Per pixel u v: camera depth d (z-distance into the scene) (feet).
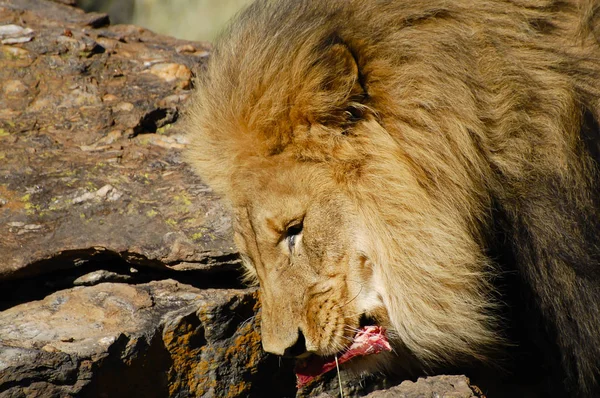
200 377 26.89
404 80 23.54
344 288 24.58
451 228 23.66
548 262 24.81
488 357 26.32
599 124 25.12
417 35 23.94
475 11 24.73
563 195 24.40
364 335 25.08
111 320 25.98
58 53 37.88
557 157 24.21
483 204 23.99
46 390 23.80
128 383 25.29
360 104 23.56
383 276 24.41
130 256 28.14
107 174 31.40
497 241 24.88
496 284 25.59
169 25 74.54
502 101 23.85
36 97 35.35
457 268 23.95
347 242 24.27
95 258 28.48
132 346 25.09
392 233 23.85
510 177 24.06
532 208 24.36
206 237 28.58
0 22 39.78
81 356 24.03
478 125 23.45
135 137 34.27
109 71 37.68
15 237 28.22
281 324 25.03
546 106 24.13
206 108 25.79
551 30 25.52
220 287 28.45
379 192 23.70
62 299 27.14
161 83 37.47
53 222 29.01
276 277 24.97
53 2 44.45
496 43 24.32
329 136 23.66
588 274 24.95
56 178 30.91
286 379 28.27
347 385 28.17
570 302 25.14
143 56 39.75
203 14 73.87
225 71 25.27
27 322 25.72
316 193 24.08
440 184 23.52
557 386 27.07
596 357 25.62
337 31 24.02
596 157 25.02
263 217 24.57
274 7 26.16
